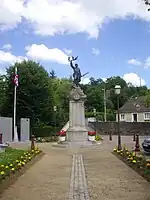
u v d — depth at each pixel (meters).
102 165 16.66
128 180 12.02
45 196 9.44
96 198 9.12
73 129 31.66
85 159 19.86
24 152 20.70
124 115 82.00
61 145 30.69
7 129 38.47
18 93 51.31
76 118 31.98
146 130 58.44
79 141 31.14
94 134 34.59
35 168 15.62
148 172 12.66
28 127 45.53
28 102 51.84
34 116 51.94
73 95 32.06
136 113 79.94
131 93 112.19
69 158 20.59
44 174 13.72
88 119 67.88
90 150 26.77
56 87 73.56
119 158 19.75
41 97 52.75
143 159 15.77
